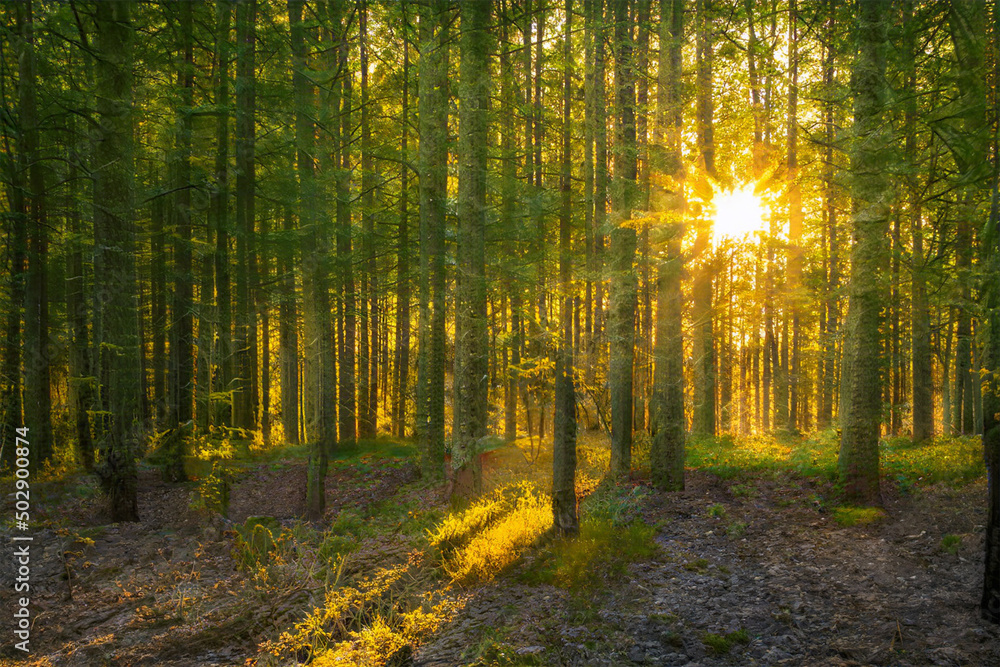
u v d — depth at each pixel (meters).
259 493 11.47
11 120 9.94
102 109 8.75
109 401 8.90
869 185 7.95
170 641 5.22
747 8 10.85
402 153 14.06
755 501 8.37
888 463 9.30
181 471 11.70
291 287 16.97
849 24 9.31
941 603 4.98
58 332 13.28
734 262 11.98
